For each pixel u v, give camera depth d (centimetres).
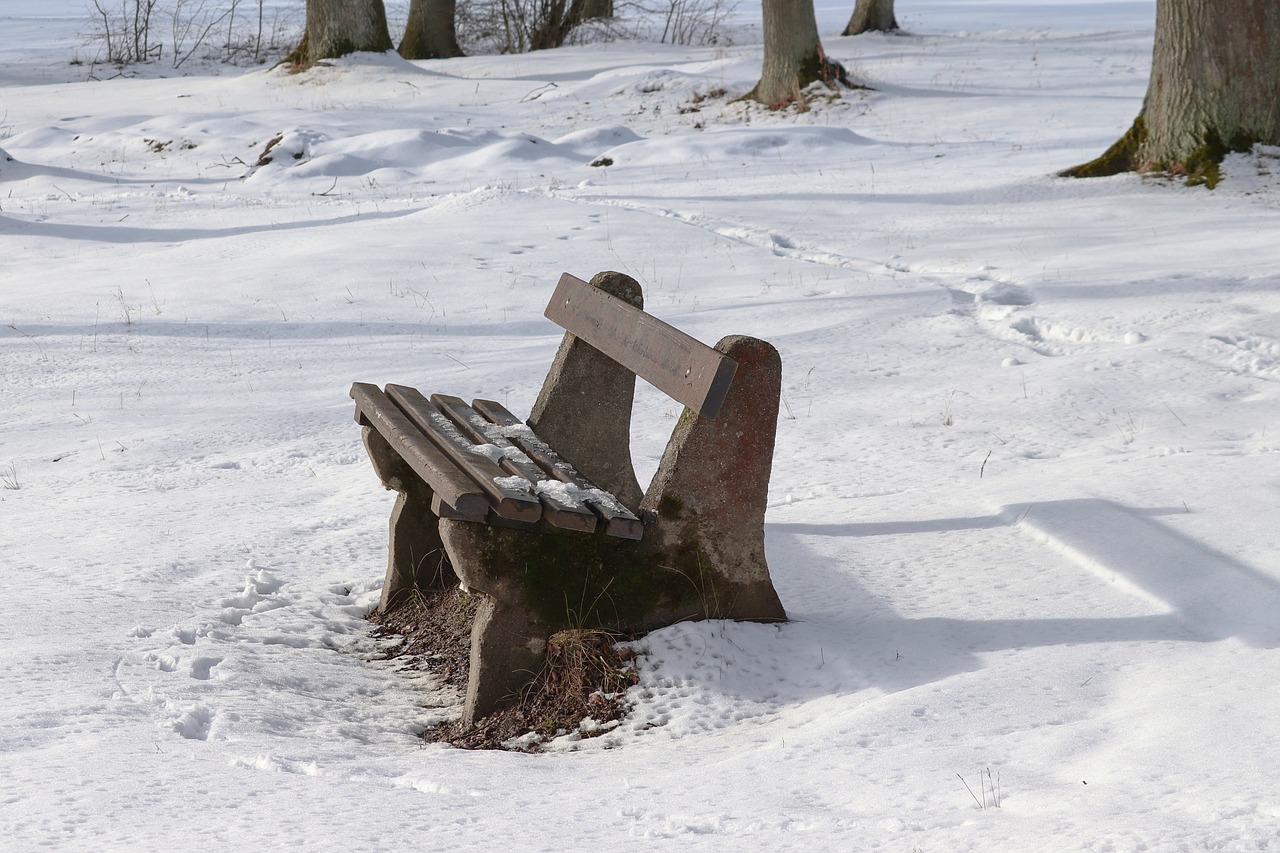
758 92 2608
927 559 430
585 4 4181
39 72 4053
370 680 392
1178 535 412
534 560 360
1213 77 1441
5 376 850
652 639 364
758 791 267
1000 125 2136
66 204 1802
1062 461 553
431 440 409
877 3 3831
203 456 658
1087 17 8175
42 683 347
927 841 230
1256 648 326
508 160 2038
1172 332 812
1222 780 246
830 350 833
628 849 237
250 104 2891
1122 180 1480
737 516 375
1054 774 262
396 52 3312
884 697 321
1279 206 1296
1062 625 361
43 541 514
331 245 1320
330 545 506
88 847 242
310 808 265
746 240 1323
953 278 1069
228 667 373
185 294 1116
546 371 800
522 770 300
